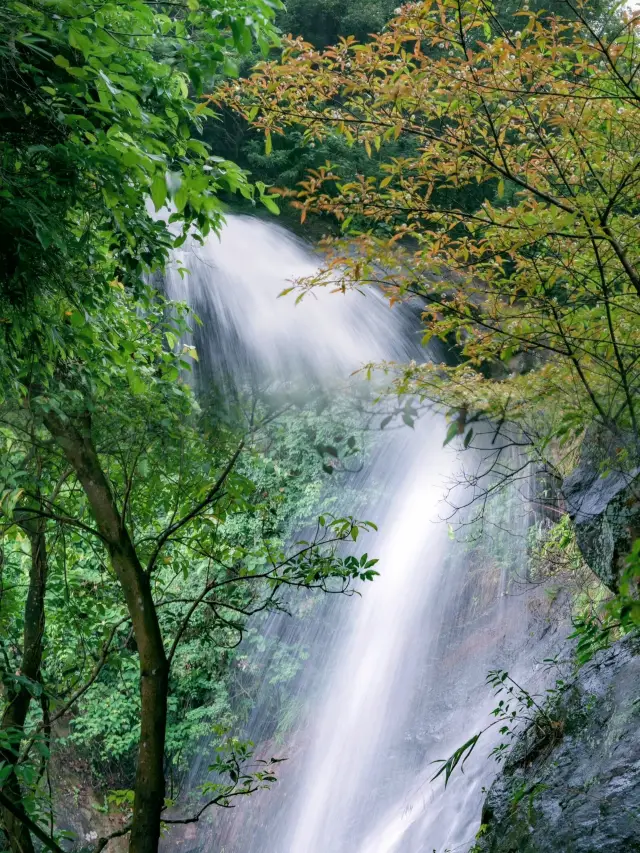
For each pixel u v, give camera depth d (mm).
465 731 9898
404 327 8695
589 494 3879
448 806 7707
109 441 4516
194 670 12672
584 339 2916
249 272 10352
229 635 12461
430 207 3033
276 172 14211
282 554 4594
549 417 3494
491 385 3355
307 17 16969
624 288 2990
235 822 11938
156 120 3021
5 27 2699
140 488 5055
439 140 2908
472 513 11227
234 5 3055
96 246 3916
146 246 3846
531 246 3064
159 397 4637
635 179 2760
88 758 11867
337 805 11180
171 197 3123
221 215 3455
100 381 4180
